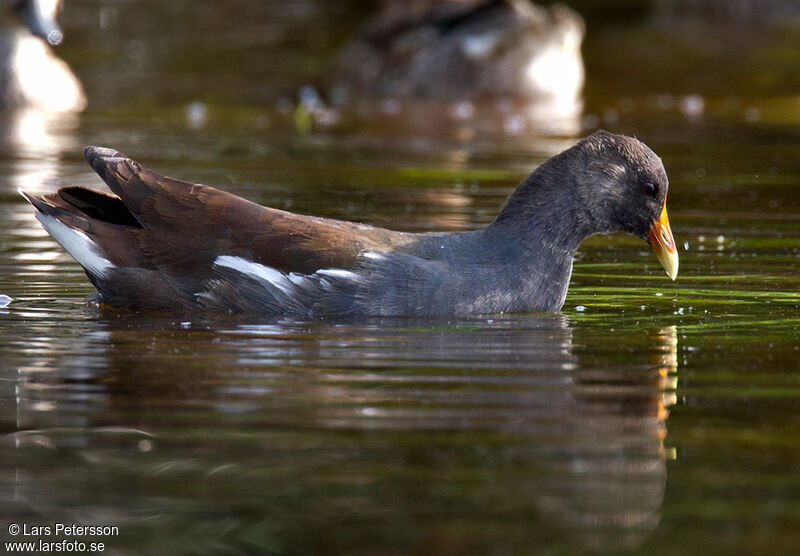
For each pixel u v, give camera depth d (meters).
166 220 11.70
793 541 6.85
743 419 8.77
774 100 28.86
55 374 9.65
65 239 11.88
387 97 31.14
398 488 7.51
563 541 6.88
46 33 28.72
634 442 8.31
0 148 22.69
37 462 7.88
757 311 12.19
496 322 11.47
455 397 9.18
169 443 8.20
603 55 35.56
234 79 31.84
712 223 16.83
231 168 20.78
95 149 12.22
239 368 9.84
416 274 11.43
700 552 6.75
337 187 19.17
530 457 8.00
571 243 12.12
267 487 7.53
